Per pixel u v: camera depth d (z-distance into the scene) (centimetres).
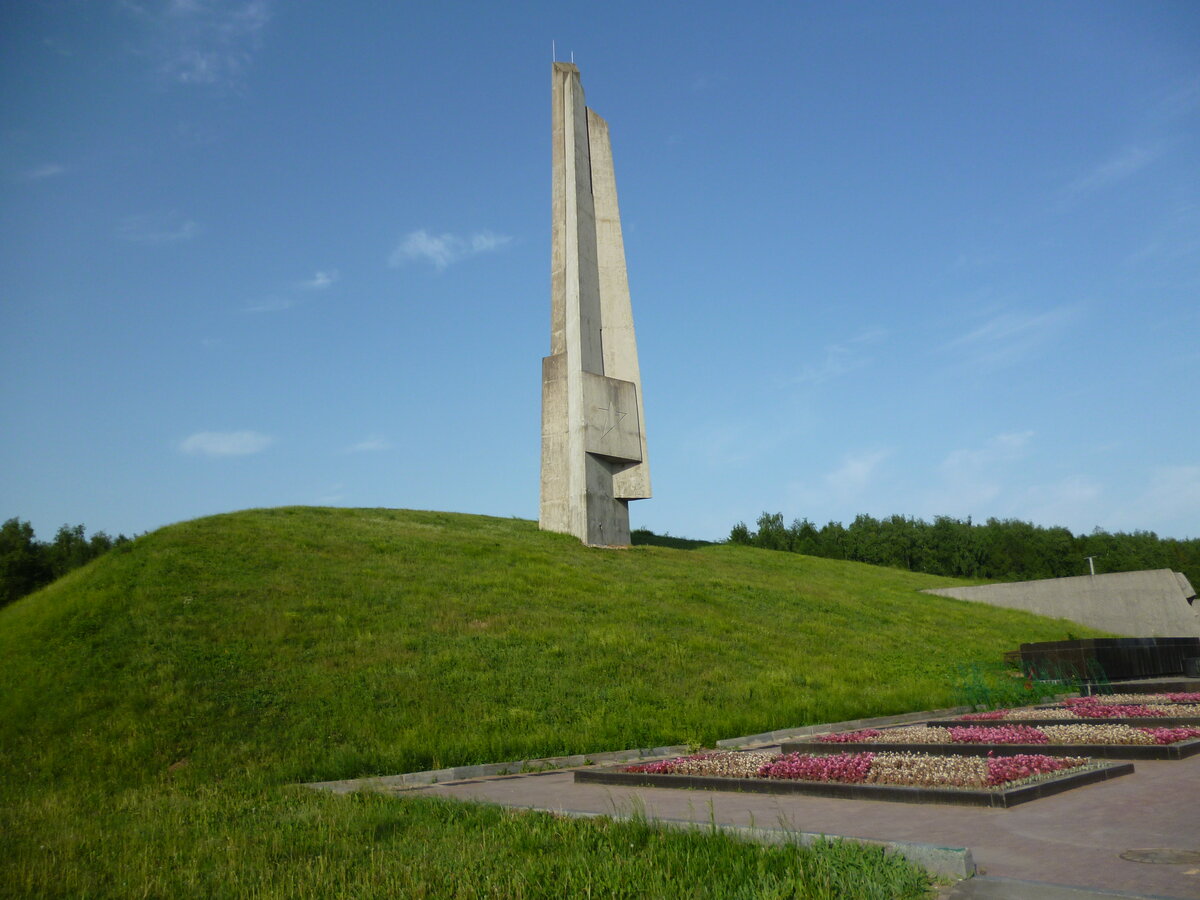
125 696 1502
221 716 1476
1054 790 880
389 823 851
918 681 2186
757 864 609
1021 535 8025
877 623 2933
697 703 1792
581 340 3447
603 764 1359
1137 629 3481
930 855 602
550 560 2880
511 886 593
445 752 1383
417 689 1672
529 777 1263
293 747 1409
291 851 743
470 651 1906
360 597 2155
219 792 1161
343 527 2958
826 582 3700
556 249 3600
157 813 986
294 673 1669
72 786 1228
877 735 1381
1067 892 539
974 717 1648
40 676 1563
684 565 3300
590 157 3812
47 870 704
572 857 661
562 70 3762
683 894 562
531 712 1630
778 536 7969
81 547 5169
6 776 1273
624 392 3556
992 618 3438
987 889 558
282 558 2372
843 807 857
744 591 2988
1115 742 1163
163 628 1773
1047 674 2338
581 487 3334
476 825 827
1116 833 691
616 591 2642
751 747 1512
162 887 645
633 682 1866
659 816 836
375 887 612
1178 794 844
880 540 7869
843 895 541
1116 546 8069
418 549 2756
